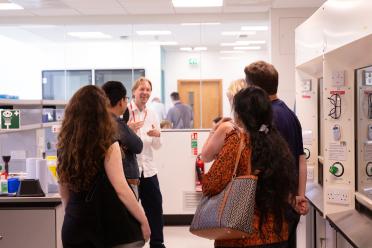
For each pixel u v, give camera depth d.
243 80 2.50
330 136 2.64
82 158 1.96
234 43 5.98
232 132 1.85
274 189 1.77
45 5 5.20
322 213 2.73
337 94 2.61
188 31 5.98
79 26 6.01
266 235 1.79
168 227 5.26
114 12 5.66
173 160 5.34
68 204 2.04
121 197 2.02
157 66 6.05
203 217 1.78
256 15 5.72
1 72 7.01
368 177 2.55
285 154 1.82
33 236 2.80
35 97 6.39
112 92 2.84
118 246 2.06
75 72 6.20
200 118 5.94
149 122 3.94
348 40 2.22
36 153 3.61
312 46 2.96
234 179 1.77
